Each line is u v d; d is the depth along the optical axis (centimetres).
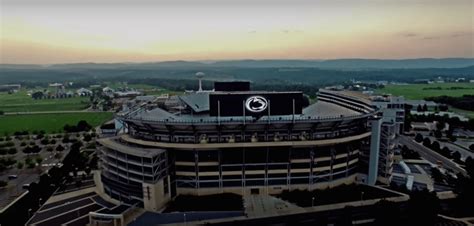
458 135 18362
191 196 9425
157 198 8656
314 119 9262
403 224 7675
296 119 9294
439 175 10869
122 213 8112
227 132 9419
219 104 9469
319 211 8475
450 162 12938
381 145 10362
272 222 7969
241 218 8156
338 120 9356
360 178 10450
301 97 9675
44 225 8275
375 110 11850
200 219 8138
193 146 9000
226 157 9431
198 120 9394
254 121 9162
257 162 9481
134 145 9812
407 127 19225
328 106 11069
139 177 8919
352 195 9369
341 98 16888
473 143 16475
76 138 19550
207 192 9506
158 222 8019
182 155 9475
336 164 9956
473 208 8538
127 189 9106
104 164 10481
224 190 9531
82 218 8619
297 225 7794
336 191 9581
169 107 12525
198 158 9375
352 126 10269
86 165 13312
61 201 9775
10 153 16038
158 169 8788
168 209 8719
